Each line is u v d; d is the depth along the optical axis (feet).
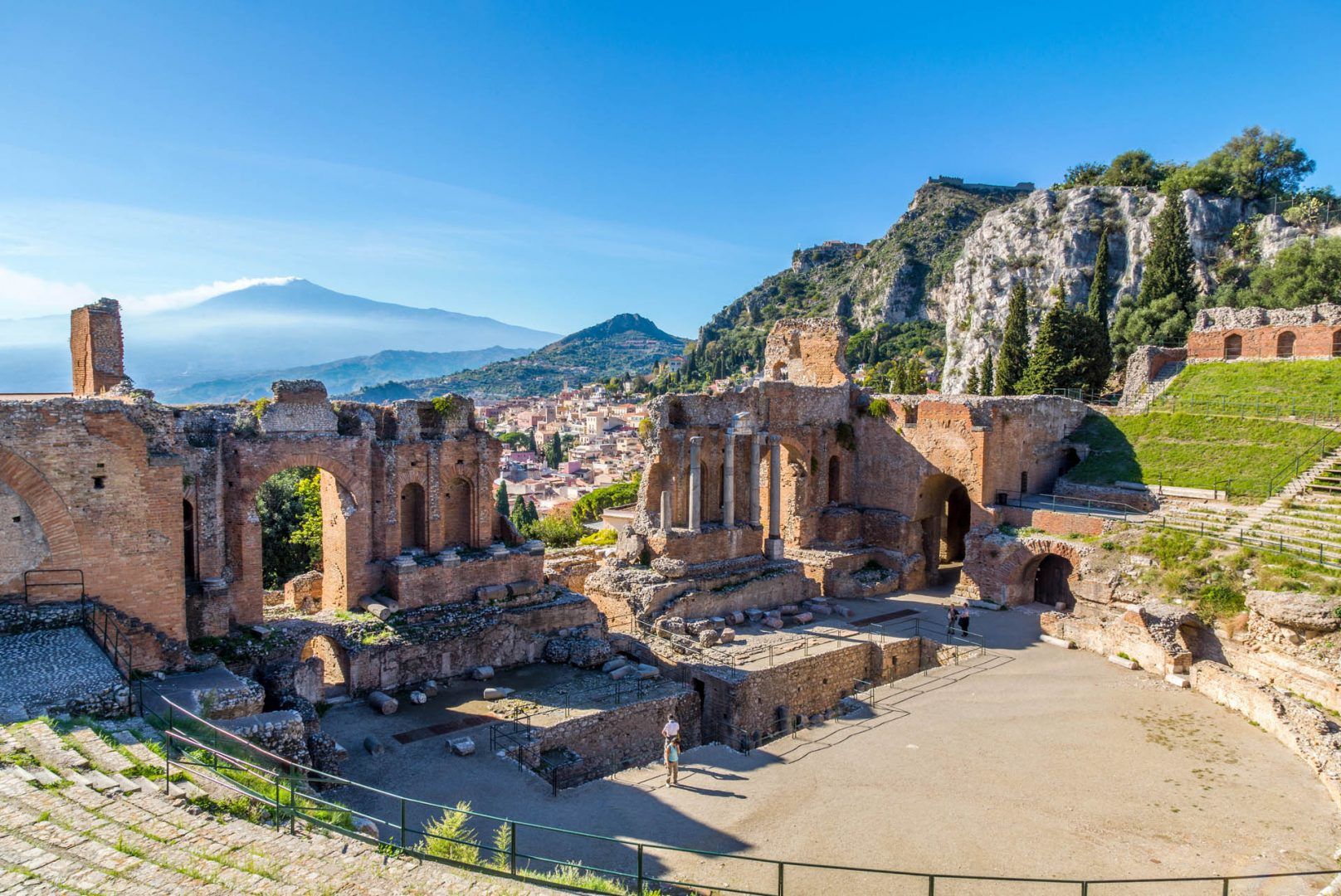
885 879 65.16
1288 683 107.24
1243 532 134.82
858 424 184.34
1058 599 157.69
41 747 55.62
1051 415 184.34
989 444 164.04
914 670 134.41
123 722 63.82
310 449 105.09
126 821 49.34
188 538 96.94
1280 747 93.40
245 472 99.86
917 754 91.35
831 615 148.36
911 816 76.18
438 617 111.24
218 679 79.61
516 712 97.76
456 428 120.47
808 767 87.56
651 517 145.69
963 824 74.84
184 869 45.03
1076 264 452.76
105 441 78.28
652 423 144.25
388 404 119.24
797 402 169.58
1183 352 218.79
